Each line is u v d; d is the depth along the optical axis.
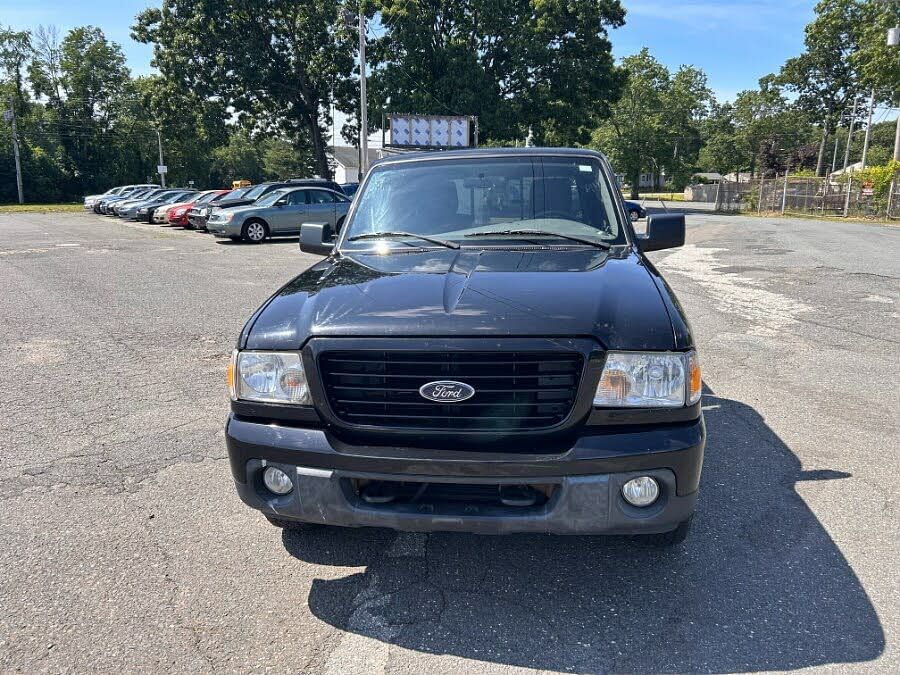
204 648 2.40
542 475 2.33
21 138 65.94
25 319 8.02
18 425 4.62
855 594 2.68
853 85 63.03
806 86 66.31
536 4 35.94
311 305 2.71
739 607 2.61
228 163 96.31
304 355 2.51
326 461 2.44
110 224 27.11
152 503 3.51
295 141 47.31
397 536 3.18
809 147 76.31
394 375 2.43
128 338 7.08
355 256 3.42
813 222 26.56
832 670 2.25
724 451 4.14
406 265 3.12
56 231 22.67
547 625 2.52
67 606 2.65
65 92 66.81
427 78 36.88
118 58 67.56
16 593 2.73
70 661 2.34
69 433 4.48
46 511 3.42
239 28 39.28
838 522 3.26
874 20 37.47
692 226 23.05
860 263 12.46
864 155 50.88
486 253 3.28
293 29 39.62
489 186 3.82
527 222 3.64
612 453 2.33
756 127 80.81
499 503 2.44
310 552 3.04
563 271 2.92
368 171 4.12
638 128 62.53
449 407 2.42
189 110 39.91
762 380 5.57
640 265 3.08
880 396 5.14
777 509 3.39
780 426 4.55
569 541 3.11
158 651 2.39
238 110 40.53
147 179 71.00
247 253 15.20
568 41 37.31
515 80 37.72
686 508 2.44
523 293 2.64
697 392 2.49
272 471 2.57
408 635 2.47
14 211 42.91
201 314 8.31
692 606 2.62
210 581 2.82
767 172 72.44
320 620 2.56
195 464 4.00
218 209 18.22
